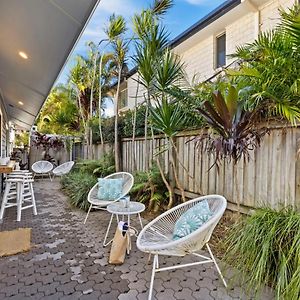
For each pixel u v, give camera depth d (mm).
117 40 6613
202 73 7969
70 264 2742
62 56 3840
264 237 2184
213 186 4043
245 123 2723
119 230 2961
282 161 2980
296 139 2832
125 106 12477
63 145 11633
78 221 4340
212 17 6816
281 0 5641
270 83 2678
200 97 3992
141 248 2150
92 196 4289
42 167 10117
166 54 4105
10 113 11336
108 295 2186
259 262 2025
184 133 4598
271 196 3109
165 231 2650
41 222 4258
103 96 10797
